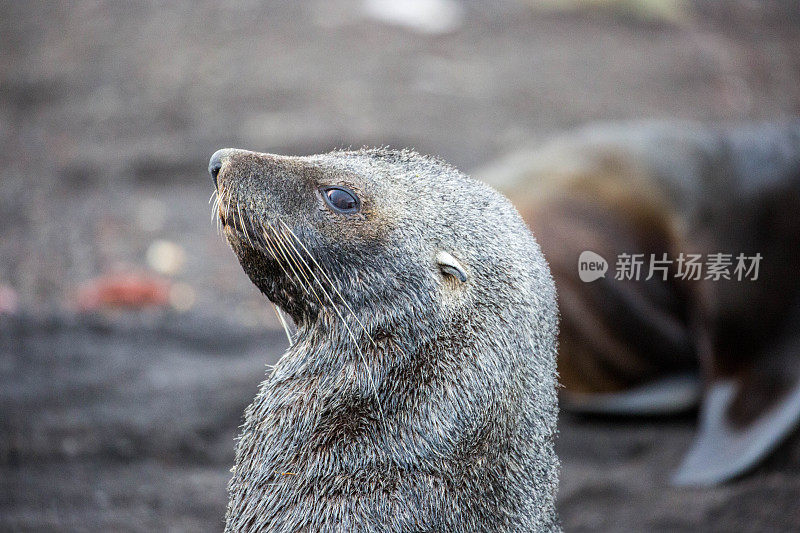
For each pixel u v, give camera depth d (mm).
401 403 8344
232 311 22969
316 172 8805
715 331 17641
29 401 17391
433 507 8102
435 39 43062
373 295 8562
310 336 8875
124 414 17109
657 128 20000
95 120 35031
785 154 18656
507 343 8438
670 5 47781
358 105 35469
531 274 8750
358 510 8102
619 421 18547
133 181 30781
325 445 8383
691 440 17359
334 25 43656
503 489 8391
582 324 18797
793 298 17406
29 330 20594
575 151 19938
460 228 8664
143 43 41688
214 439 16594
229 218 8672
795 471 15188
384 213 8664
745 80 39594
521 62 40875
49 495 14617
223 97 36375
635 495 15305
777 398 16359
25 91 37594
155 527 13820
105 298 22516
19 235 26656
